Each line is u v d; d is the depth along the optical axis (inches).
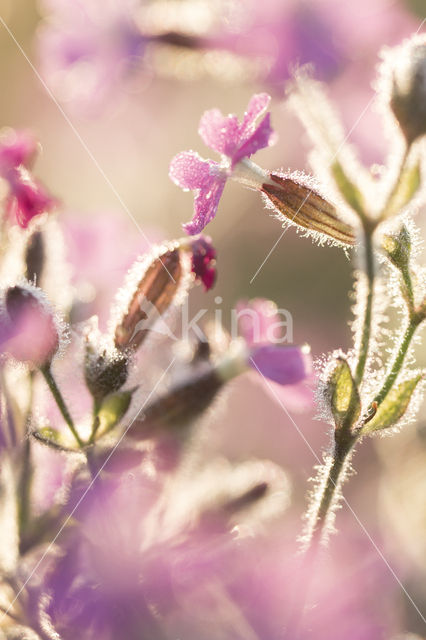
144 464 11.6
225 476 12.0
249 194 18.6
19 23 20.4
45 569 11.2
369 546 12.2
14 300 10.9
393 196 10.9
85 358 11.1
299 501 14.0
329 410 10.9
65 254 12.5
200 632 11.3
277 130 18.0
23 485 11.4
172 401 11.7
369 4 14.8
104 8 15.8
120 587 11.2
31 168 12.0
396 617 12.3
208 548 11.5
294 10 14.8
